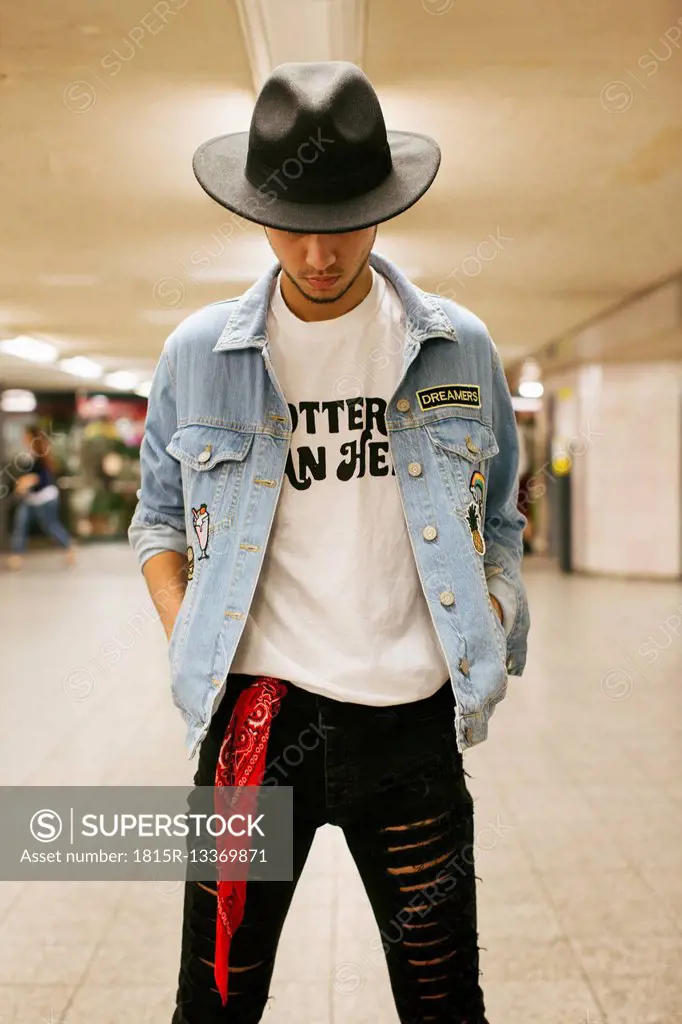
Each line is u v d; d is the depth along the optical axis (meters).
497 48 3.08
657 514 11.21
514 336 10.11
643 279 6.89
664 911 2.56
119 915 2.58
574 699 5.03
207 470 1.31
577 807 3.37
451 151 4.07
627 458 11.30
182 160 4.14
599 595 9.70
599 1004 2.12
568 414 12.15
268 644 1.28
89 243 5.70
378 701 1.25
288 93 1.16
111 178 4.39
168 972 2.28
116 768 3.85
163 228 5.31
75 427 16.47
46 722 4.59
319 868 2.91
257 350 1.32
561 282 7.05
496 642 1.31
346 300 1.31
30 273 6.65
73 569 12.50
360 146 1.15
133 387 15.96
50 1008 2.12
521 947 2.38
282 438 1.30
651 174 4.38
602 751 4.06
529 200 4.80
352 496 1.30
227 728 1.27
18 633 7.36
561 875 2.79
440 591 1.28
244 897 1.25
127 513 16.58
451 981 1.27
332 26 2.83
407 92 3.44
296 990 2.21
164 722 4.58
